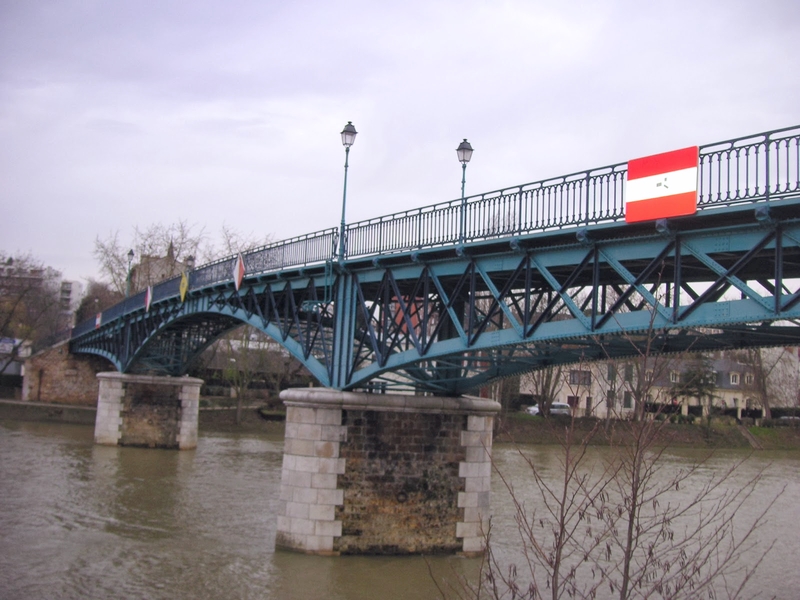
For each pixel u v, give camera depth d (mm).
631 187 13484
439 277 18578
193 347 42969
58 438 44781
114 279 68625
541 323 15102
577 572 18781
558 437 10820
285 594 16906
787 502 31719
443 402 20203
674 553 20688
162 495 28266
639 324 13336
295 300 27969
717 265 12477
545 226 15172
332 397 19531
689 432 55125
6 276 76062
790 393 70562
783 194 11469
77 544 20828
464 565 19203
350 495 19656
